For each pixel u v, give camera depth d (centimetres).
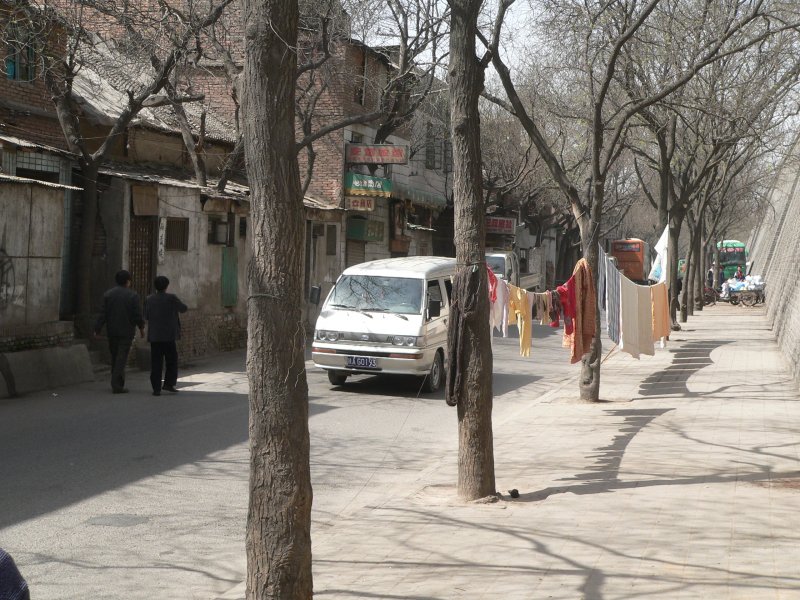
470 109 795
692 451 1009
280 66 432
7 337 1457
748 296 5409
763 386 1634
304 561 435
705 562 584
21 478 870
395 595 534
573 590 532
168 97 1838
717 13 1828
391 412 1352
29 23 1705
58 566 623
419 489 855
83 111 1944
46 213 1553
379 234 3450
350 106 3066
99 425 1158
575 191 1429
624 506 752
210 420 1211
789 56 1948
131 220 1855
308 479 437
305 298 2802
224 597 557
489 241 5034
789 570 564
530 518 721
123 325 1451
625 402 1455
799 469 898
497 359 2208
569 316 1170
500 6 1156
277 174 430
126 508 776
